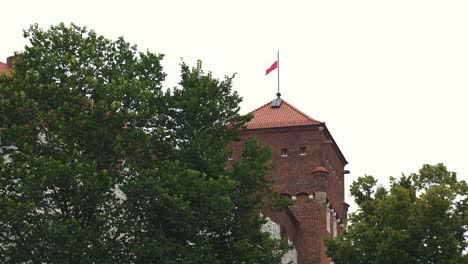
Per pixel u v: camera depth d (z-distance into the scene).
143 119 37.59
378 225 49.09
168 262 34.66
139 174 35.56
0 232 34.16
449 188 49.62
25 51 37.78
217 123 40.69
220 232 39.19
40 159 33.59
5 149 36.28
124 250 34.81
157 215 35.72
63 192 34.75
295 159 79.81
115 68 39.84
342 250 49.53
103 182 34.41
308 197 78.62
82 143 36.31
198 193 36.50
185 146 39.28
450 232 47.09
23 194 33.97
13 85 36.12
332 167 83.00
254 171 40.00
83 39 39.12
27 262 34.78
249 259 38.12
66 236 32.56
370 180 52.84
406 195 48.81
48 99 36.69
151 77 40.44
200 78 41.47
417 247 47.22
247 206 39.66
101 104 35.88
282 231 71.75
